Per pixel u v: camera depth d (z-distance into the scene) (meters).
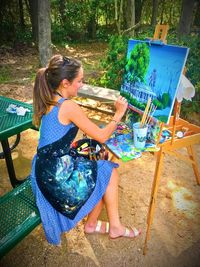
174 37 4.79
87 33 11.95
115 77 4.58
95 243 2.28
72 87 1.84
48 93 1.77
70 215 1.89
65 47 10.09
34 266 2.09
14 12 10.16
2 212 1.99
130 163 3.31
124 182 2.98
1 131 2.20
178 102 1.90
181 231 2.41
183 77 1.88
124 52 4.49
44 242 2.29
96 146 2.32
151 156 3.46
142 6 12.73
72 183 1.87
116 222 2.15
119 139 2.16
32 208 2.03
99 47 10.40
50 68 1.76
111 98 3.77
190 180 3.04
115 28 12.24
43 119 1.83
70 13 11.34
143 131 1.95
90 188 1.93
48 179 1.82
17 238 1.78
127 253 2.21
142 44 2.08
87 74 6.26
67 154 1.89
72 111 1.79
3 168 3.20
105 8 11.91
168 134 2.18
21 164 3.27
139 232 2.32
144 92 2.07
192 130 2.36
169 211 2.61
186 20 5.76
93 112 4.50
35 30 9.12
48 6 5.88
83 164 1.97
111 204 2.08
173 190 2.87
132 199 2.75
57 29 11.02
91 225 2.30
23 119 2.44
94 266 2.10
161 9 14.45
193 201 2.74
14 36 9.84
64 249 2.23
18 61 7.68
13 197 2.14
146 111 1.97
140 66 2.11
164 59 1.87
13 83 5.77
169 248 2.26
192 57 4.05
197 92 4.21
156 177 2.07
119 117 1.98
